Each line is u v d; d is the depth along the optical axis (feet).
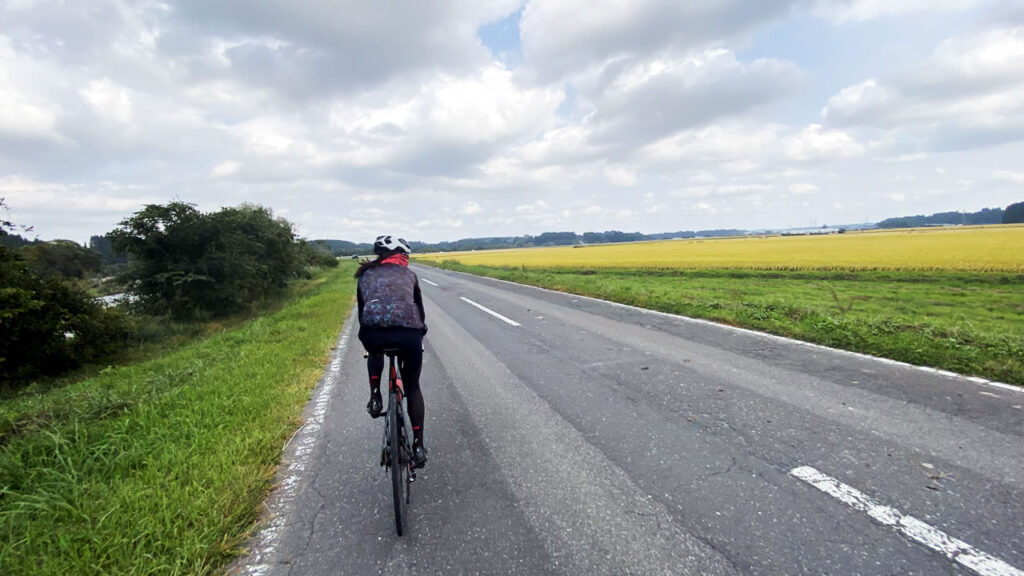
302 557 7.92
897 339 19.31
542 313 35.12
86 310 42.24
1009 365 15.30
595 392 15.66
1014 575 6.39
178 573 7.44
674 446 11.17
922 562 6.77
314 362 23.11
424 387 17.63
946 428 11.17
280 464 11.68
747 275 74.84
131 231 63.87
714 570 6.89
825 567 6.81
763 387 15.01
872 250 110.73
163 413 15.39
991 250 93.15
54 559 7.72
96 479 10.71
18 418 15.38
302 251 120.37
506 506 9.05
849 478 9.19
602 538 7.85
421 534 8.34
